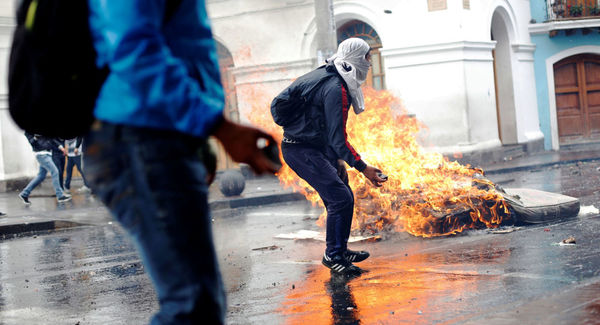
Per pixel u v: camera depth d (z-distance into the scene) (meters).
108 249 7.54
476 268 4.71
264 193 12.70
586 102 22.97
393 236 6.62
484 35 18.95
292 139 4.94
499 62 21.38
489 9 19.34
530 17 22.67
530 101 22.31
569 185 11.54
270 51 18.72
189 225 1.69
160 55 1.57
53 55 1.67
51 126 1.74
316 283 4.72
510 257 5.03
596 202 8.55
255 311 4.04
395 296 4.07
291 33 18.38
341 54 4.89
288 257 6.04
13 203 14.08
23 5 1.74
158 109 1.57
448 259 5.17
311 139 4.87
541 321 3.15
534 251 5.20
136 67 1.55
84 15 1.68
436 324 3.33
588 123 22.97
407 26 17.91
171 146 1.68
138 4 1.57
